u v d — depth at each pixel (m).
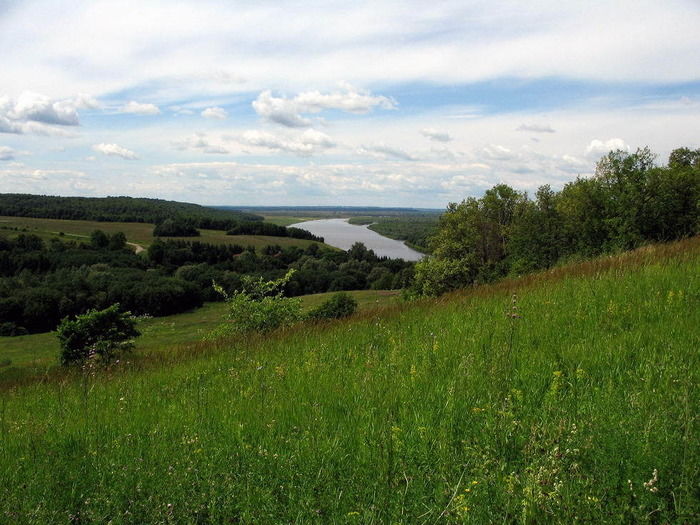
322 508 3.04
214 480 3.40
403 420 4.37
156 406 6.23
